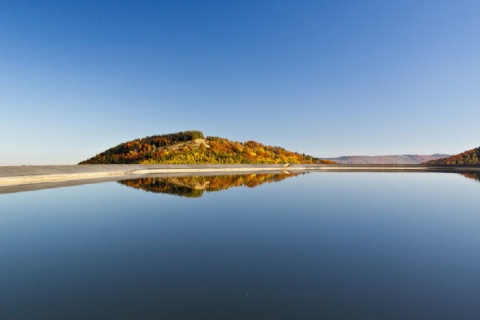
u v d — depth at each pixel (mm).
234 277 9547
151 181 44062
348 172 78500
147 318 7188
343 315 7355
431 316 7328
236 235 14539
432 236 14633
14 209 20766
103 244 12961
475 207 22953
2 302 7945
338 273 9914
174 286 8891
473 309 7656
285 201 25234
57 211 20172
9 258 11227
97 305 7789
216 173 71500
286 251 12156
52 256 11438
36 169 41750
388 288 8828
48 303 7879
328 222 17469
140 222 17156
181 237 14133
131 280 9289
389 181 47219
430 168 95062
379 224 17078
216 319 7156
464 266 10609
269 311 7527
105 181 42781
